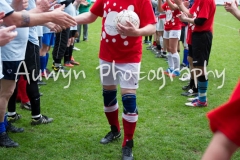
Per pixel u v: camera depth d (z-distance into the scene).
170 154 3.50
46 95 5.39
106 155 3.45
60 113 4.62
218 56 9.05
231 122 1.10
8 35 2.38
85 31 10.92
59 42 6.69
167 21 6.74
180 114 4.76
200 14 4.58
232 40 11.98
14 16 2.67
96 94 5.53
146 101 5.26
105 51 3.30
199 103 5.04
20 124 4.19
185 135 3.99
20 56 3.45
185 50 7.55
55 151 3.50
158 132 4.06
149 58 8.74
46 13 2.80
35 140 3.75
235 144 1.10
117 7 3.14
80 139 3.80
